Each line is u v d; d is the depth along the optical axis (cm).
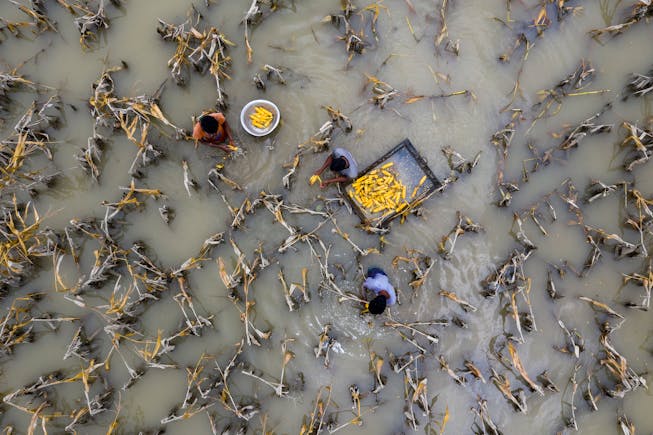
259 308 834
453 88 849
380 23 855
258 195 834
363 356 827
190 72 848
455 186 837
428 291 832
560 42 854
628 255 820
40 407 774
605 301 833
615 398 814
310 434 798
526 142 843
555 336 827
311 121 843
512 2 856
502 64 852
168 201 838
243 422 812
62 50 855
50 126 840
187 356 826
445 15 855
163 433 809
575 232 836
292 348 830
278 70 823
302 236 813
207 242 798
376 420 823
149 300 823
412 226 834
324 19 841
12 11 855
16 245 785
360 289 830
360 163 835
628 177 838
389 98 836
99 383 817
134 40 857
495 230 839
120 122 821
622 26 820
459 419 820
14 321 818
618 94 849
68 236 784
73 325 825
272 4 848
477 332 830
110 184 844
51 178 830
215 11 856
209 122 716
